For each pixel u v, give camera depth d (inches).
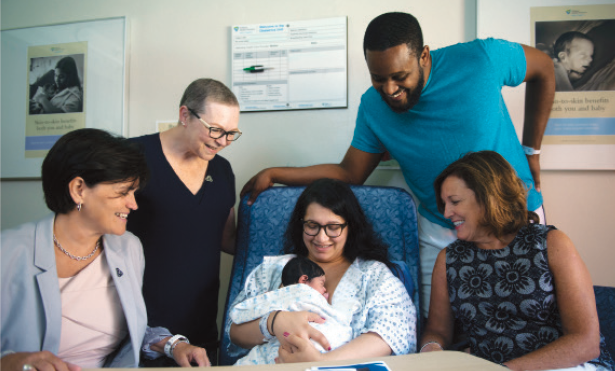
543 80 63.6
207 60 83.2
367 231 55.6
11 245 40.6
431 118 60.9
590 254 71.6
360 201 62.4
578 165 71.1
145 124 85.2
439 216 64.7
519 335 45.3
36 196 90.3
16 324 39.6
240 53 81.0
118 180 40.7
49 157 40.7
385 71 52.3
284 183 69.7
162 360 48.1
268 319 44.4
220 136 53.1
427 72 59.2
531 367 40.4
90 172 39.8
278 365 32.0
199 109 52.5
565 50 71.0
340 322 46.4
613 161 70.0
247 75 80.7
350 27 78.2
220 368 31.5
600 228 71.3
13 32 90.7
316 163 79.4
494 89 59.4
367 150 68.3
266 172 67.9
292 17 80.1
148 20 85.6
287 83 79.3
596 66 70.4
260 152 81.3
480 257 48.3
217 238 62.7
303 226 54.6
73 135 41.1
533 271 44.8
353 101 77.9
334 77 77.7
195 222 59.2
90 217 41.9
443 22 75.2
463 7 74.6
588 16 70.5
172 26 84.6
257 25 80.4
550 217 72.9
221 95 53.0
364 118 67.6
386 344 43.9
